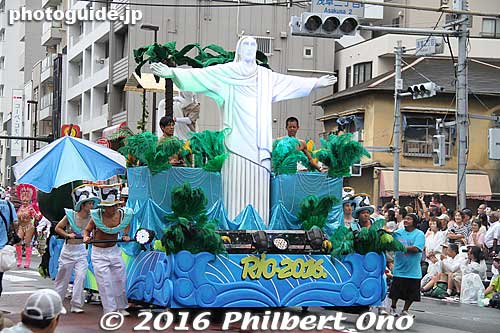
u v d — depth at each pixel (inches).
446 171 1979.6
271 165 611.2
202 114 1915.6
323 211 599.5
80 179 637.9
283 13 2165.4
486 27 2329.0
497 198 2016.5
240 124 599.5
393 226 789.2
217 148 589.3
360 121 2012.8
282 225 600.7
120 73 2138.3
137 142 568.7
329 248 587.8
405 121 1968.5
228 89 601.3
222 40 2117.4
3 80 3966.5
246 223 592.1
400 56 1381.6
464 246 898.1
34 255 1387.8
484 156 2023.9
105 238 578.9
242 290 559.8
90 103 2482.8
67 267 621.0
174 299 542.6
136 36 2071.9
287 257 573.9
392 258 700.7
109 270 581.3
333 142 613.6
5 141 3838.6
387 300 692.7
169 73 590.9
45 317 275.0
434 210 1048.2
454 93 1959.9
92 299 692.1
